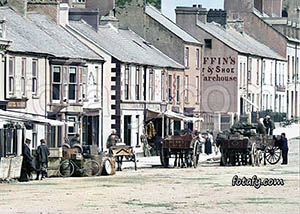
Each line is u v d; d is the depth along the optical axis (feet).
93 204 156.04
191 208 150.92
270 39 495.82
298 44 524.93
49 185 191.83
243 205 156.35
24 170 202.80
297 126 459.73
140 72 323.16
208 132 330.34
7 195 170.30
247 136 265.13
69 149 217.77
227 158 261.03
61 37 293.23
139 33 367.86
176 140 251.60
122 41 335.67
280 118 457.68
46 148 208.85
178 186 192.13
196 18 405.39
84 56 289.12
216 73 397.39
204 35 405.59
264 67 457.68
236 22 469.16
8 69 254.47
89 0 369.30
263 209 150.41
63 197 167.02
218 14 447.42
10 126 219.41
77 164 215.92
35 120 219.41
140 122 321.73
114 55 306.76
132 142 315.58
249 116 414.41
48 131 266.57
